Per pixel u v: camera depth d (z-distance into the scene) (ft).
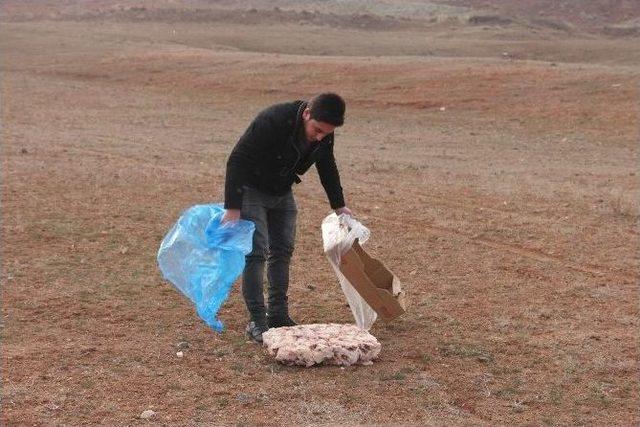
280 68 105.60
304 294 25.03
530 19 231.71
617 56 143.54
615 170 51.98
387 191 42.34
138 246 30.27
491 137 67.82
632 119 70.64
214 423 16.35
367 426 16.35
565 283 26.17
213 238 20.18
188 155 55.11
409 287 25.73
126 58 122.93
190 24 212.64
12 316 22.49
